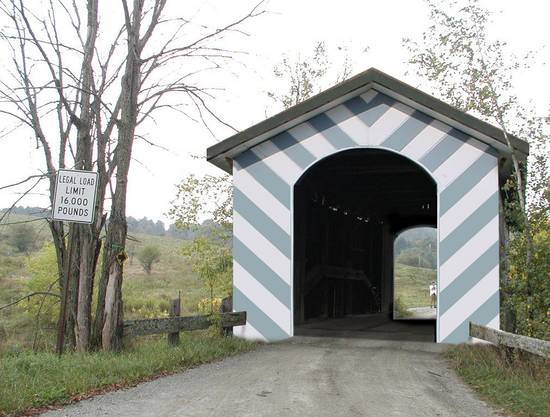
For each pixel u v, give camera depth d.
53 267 17.91
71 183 7.85
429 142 10.00
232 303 10.79
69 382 6.38
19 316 19.66
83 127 9.44
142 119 9.43
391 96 10.20
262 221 10.75
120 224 8.79
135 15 9.09
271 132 10.60
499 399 6.32
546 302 8.77
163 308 22.53
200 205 14.52
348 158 13.19
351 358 8.84
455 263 9.71
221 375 7.44
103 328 8.51
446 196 9.84
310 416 5.52
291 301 10.55
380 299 21.41
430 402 6.22
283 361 8.54
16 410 5.46
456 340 9.59
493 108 11.06
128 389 6.57
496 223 9.62
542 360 7.38
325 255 15.11
